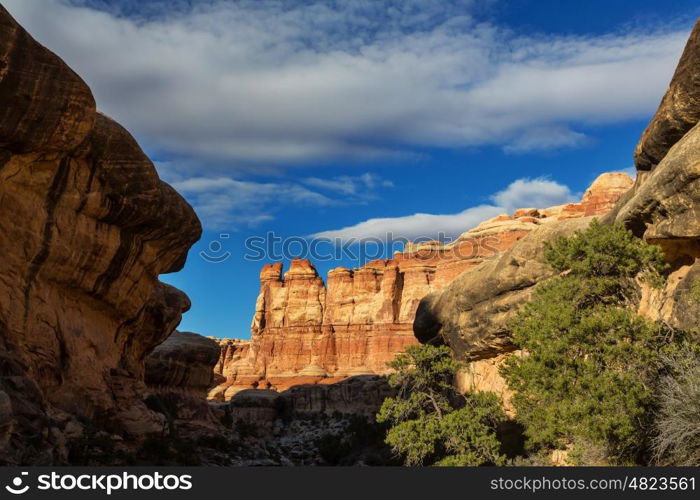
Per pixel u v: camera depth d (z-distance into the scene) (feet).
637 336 84.33
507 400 145.69
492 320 151.74
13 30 84.43
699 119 91.97
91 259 112.27
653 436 82.64
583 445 90.63
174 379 176.14
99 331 120.98
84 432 102.17
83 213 108.88
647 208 93.81
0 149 91.25
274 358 425.28
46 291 105.40
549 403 91.71
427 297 201.05
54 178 101.50
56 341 107.04
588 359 86.63
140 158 115.14
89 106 95.86
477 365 164.04
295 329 426.10
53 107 90.89
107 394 117.29
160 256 132.26
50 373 104.37
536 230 144.56
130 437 118.42
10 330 96.37
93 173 108.37
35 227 100.27
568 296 95.61
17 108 87.71
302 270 445.78
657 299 95.86
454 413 118.21
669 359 80.07
